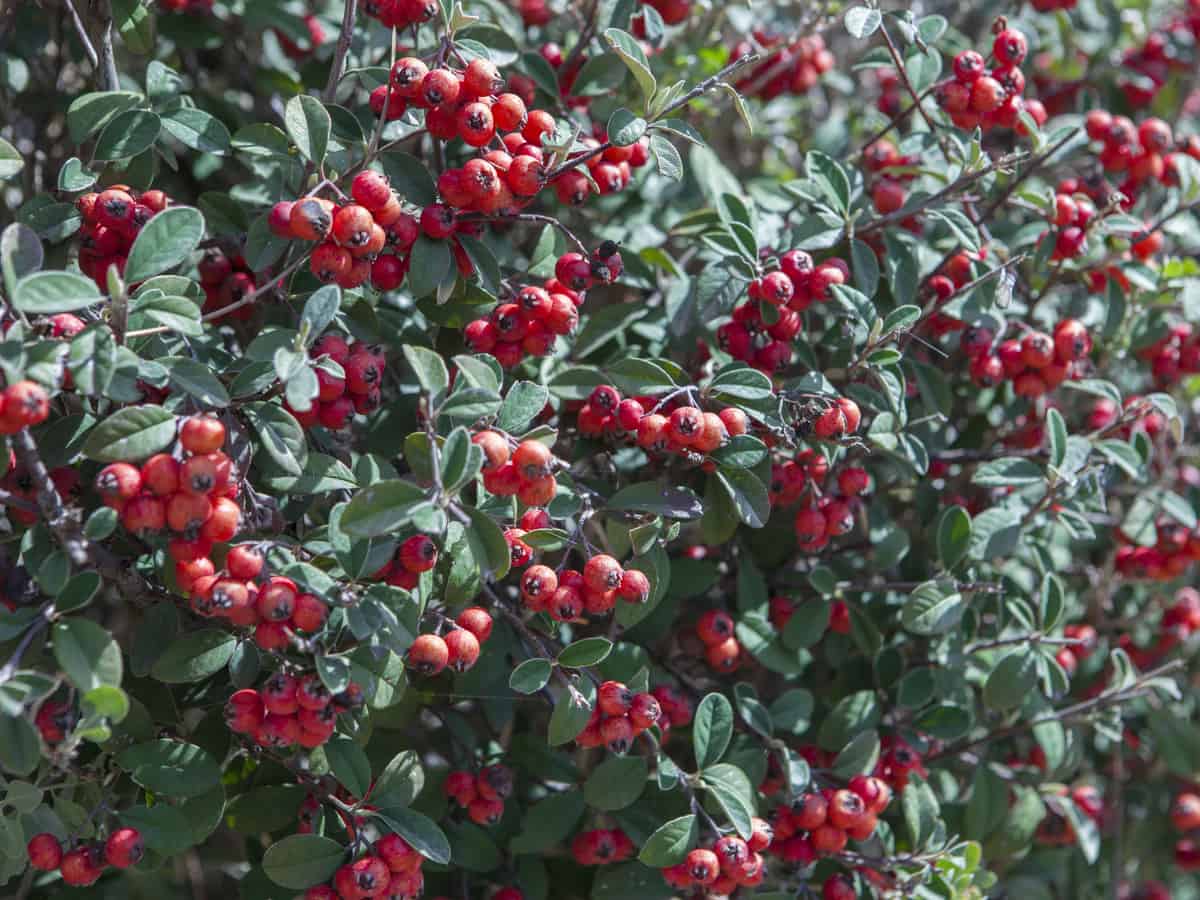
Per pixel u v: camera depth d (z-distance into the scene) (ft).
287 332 1.48
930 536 1.81
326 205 1.45
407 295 1.78
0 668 1.42
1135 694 1.81
